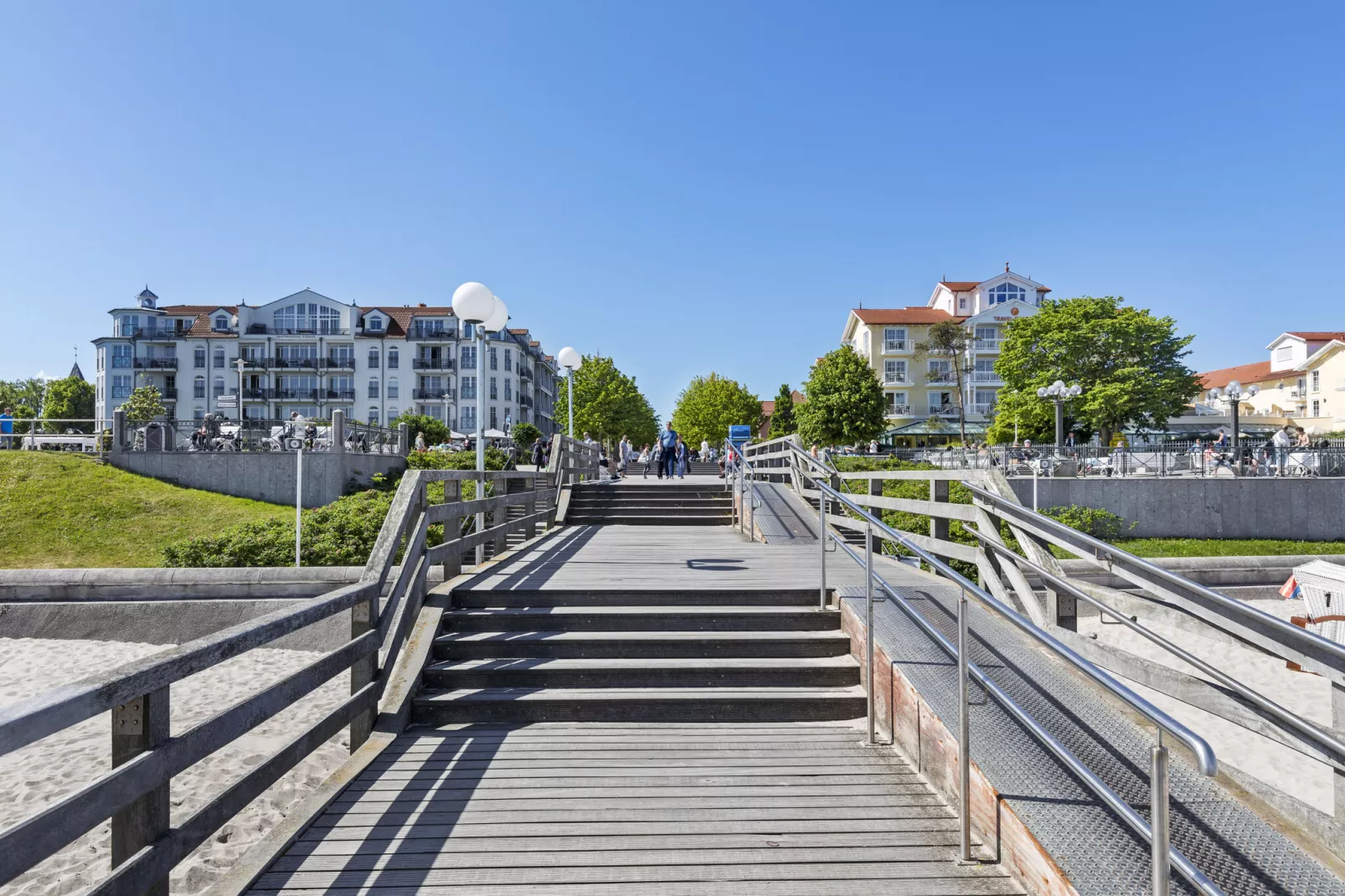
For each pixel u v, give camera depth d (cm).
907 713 430
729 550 945
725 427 7194
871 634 459
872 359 6438
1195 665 363
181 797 507
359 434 2436
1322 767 574
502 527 860
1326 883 250
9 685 747
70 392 8231
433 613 588
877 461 2155
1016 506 535
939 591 618
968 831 319
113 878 238
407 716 486
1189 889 247
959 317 6475
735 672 528
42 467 2105
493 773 413
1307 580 552
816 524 1138
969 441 5962
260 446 2338
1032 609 541
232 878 306
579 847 333
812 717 500
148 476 2228
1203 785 313
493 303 1100
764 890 301
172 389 6344
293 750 361
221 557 1103
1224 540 1884
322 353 6259
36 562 1612
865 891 299
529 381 7569
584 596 632
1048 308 4897
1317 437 3791
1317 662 310
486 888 303
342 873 314
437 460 2492
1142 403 4488
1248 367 7706
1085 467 2620
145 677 248
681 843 337
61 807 211
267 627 331
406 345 6341
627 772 414
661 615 595
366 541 1139
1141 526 1955
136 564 1636
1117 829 285
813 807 370
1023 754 343
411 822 356
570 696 504
